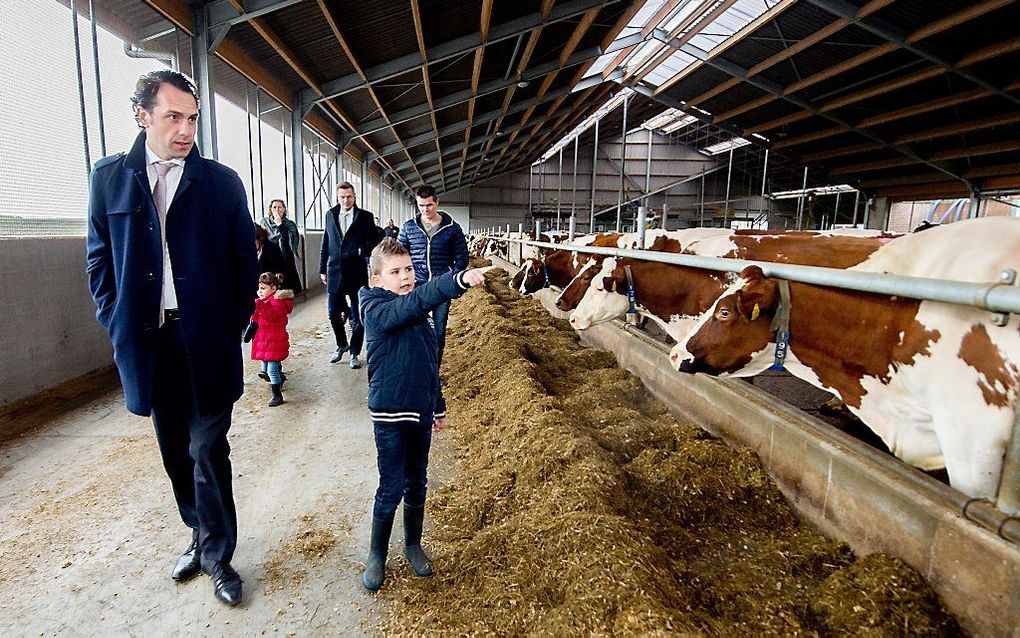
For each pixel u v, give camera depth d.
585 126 26.28
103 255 1.83
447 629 1.77
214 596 1.99
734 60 14.17
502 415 3.37
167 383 1.92
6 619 1.87
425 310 1.88
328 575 2.10
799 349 2.26
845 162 19.47
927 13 9.56
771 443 2.47
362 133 13.45
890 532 1.83
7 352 3.69
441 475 2.86
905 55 11.41
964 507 1.61
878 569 1.74
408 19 7.87
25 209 4.15
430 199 4.09
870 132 15.39
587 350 4.83
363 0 6.77
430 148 20.73
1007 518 1.51
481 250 19.62
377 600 1.96
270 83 8.39
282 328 3.99
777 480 2.42
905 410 2.04
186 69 6.34
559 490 2.31
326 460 3.09
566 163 34.25
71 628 1.84
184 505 2.11
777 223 29.67
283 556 2.22
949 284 1.48
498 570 2.00
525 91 16.47
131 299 1.77
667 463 2.58
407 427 2.00
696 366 2.31
